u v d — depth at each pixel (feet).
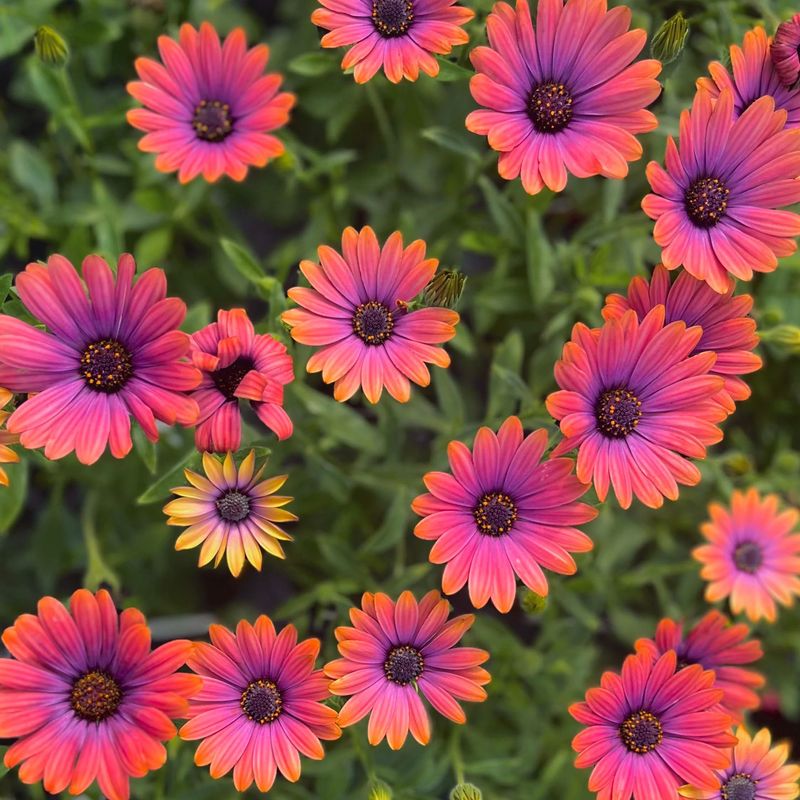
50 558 2.44
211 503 1.94
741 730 2.06
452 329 1.96
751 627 2.44
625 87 1.98
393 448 2.30
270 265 2.49
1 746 1.98
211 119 2.14
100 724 1.91
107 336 1.91
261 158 2.12
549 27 1.98
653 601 2.54
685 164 1.97
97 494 2.42
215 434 1.92
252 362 1.94
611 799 1.99
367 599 1.96
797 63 1.99
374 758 2.22
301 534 2.41
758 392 2.55
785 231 1.97
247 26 2.57
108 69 2.56
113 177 2.55
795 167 1.97
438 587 2.26
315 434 2.32
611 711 1.99
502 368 2.23
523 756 2.33
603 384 1.95
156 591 2.52
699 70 2.32
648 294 1.98
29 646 1.88
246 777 1.95
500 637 2.29
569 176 2.38
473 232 2.39
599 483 1.93
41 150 2.55
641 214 2.26
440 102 2.46
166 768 2.17
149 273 1.89
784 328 2.20
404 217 2.36
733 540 2.29
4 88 2.71
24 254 2.43
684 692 1.99
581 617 2.27
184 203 2.41
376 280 1.97
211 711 1.95
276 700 1.96
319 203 2.46
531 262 2.30
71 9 2.61
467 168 2.45
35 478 2.57
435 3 2.01
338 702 2.00
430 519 1.94
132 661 1.90
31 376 1.90
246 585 2.65
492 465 1.95
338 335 1.96
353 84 2.46
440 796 2.34
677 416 1.95
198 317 2.26
